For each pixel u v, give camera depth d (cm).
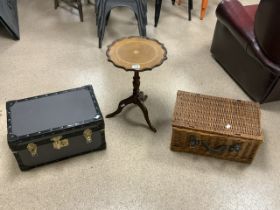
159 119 213
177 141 187
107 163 188
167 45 273
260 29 191
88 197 173
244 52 217
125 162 189
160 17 305
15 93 228
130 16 304
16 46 269
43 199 171
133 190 176
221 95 231
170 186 178
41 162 183
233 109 188
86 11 311
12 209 167
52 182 178
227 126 177
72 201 171
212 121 180
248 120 181
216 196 175
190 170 186
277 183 181
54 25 292
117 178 181
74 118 175
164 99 226
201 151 190
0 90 229
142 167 186
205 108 188
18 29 283
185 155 193
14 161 188
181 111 185
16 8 306
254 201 173
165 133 204
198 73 248
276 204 172
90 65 252
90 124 174
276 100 227
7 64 251
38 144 171
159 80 241
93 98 187
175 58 261
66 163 188
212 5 325
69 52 264
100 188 176
